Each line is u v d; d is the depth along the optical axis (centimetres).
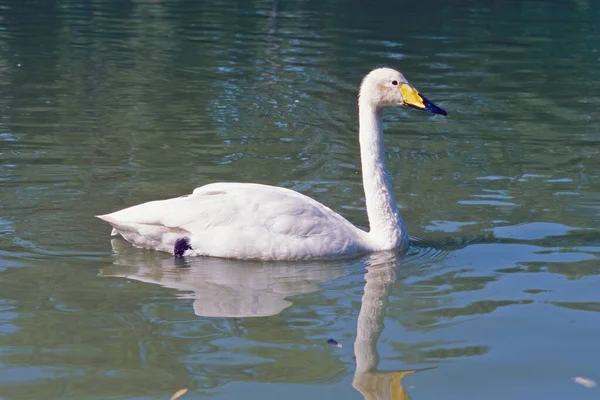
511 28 3262
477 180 1406
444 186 1371
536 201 1294
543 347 799
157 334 813
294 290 939
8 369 736
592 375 743
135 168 1413
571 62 2591
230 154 1521
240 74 2255
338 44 2764
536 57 2661
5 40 2648
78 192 1271
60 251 1034
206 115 1808
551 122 1842
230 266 1009
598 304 904
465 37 3009
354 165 1482
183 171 1406
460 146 1631
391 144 1641
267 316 864
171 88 2061
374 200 1089
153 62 2378
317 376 735
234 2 3778
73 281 942
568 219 1210
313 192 1320
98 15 3262
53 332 812
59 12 3300
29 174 1350
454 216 1221
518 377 738
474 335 824
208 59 2452
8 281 935
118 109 1831
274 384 718
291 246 1023
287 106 1914
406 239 1094
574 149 1617
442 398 701
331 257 1042
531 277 986
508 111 1941
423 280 978
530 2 4078
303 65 2400
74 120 1720
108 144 1554
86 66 2289
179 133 1656
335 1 3925
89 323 834
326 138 1656
